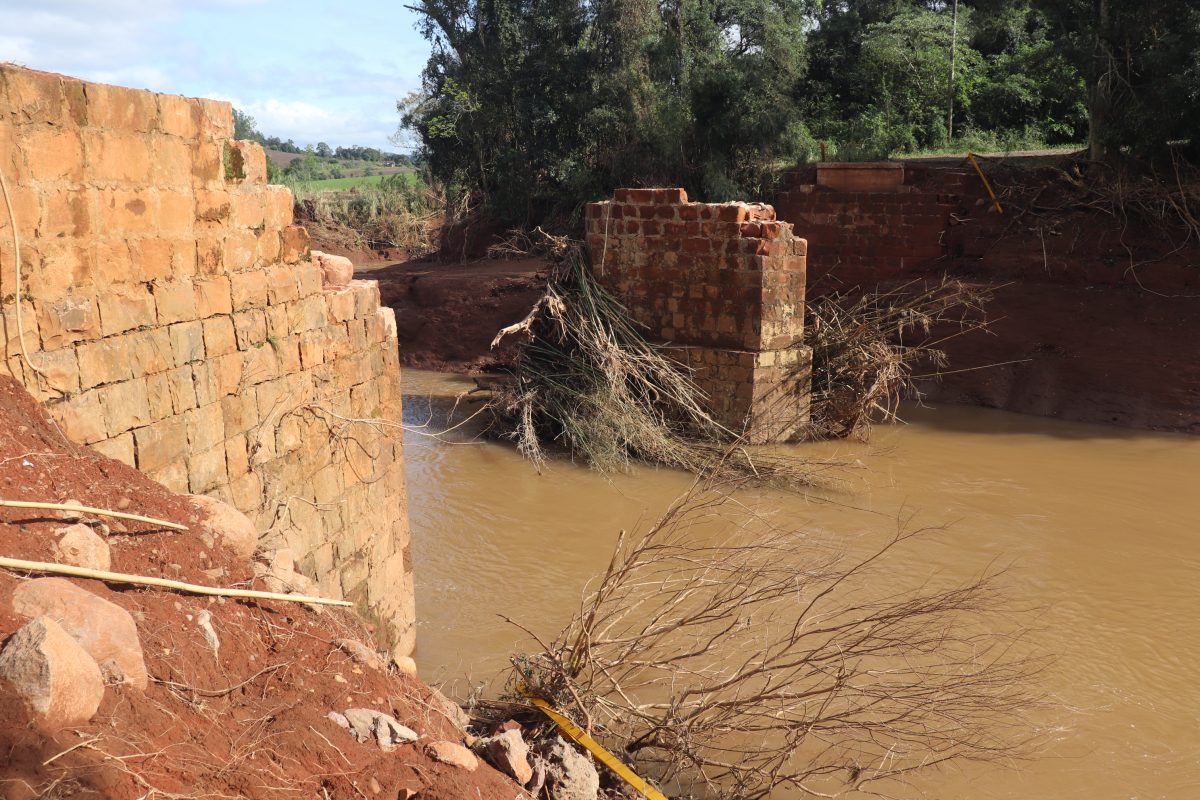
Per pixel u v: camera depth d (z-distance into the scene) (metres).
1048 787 6.73
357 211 39.50
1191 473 14.52
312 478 7.20
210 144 5.93
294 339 6.90
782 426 16.38
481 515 12.87
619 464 15.11
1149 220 18.95
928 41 32.62
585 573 10.75
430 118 33.78
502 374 20.17
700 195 29.11
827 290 22.19
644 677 7.76
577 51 32.28
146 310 5.34
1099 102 20.38
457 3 33.41
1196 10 18.56
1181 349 17.48
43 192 4.64
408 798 3.83
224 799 3.23
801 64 29.78
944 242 21.03
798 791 6.52
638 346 16.53
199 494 5.79
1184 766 7.07
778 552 10.59
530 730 6.22
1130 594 10.15
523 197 32.22
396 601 8.76
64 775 2.83
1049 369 18.55
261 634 4.56
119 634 3.54
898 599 9.81
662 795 5.73
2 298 4.40
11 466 4.14
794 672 6.77
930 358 19.66
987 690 7.88
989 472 14.69
